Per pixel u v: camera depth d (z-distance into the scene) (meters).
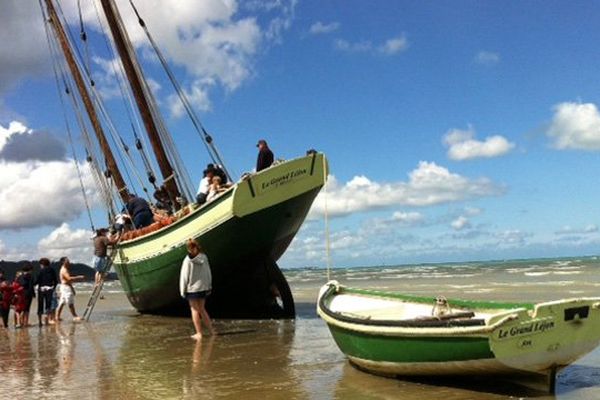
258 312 17.28
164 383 8.49
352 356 8.64
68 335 14.81
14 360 11.22
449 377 7.39
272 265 16.34
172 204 20.23
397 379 8.01
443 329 6.88
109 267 18.61
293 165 14.84
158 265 16.48
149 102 20.67
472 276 45.16
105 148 22.58
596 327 6.92
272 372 8.93
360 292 10.63
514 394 7.05
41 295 17.73
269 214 14.69
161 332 14.30
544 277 35.94
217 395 7.65
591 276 34.81
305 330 13.45
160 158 20.61
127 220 19.48
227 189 14.46
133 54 20.80
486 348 6.55
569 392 7.11
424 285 33.50
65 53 22.69
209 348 11.41
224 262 15.42
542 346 6.69
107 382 8.73
